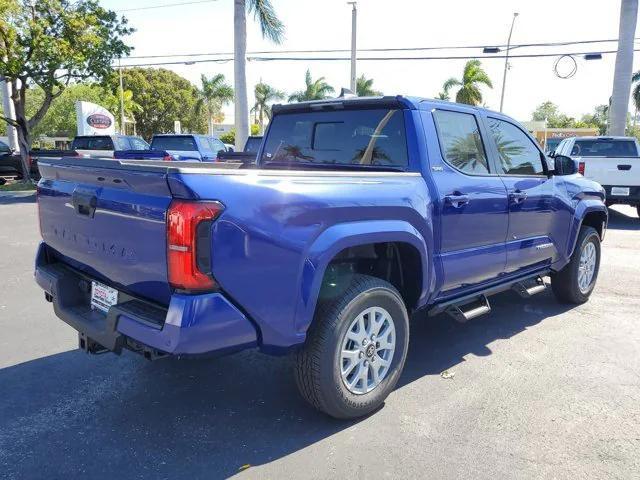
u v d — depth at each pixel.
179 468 3.01
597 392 3.94
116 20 21.53
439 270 3.98
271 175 2.95
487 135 4.62
